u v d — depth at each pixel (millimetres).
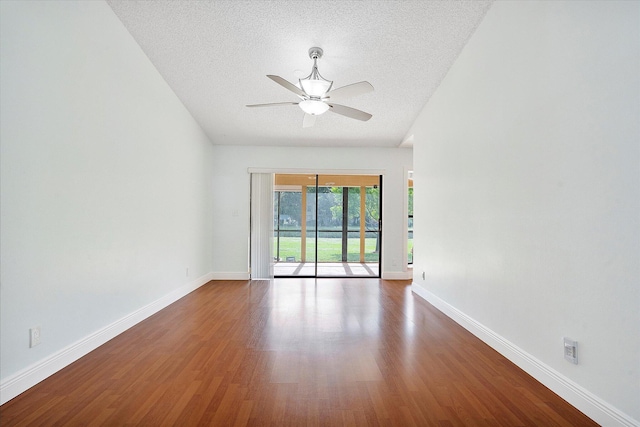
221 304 4426
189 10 3172
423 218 4840
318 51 3656
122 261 3314
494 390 2211
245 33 3453
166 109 4270
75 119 2625
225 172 6211
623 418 1703
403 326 3523
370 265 6469
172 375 2391
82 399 2066
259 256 6234
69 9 2547
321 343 3025
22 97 2129
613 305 1767
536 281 2381
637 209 1639
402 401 2068
